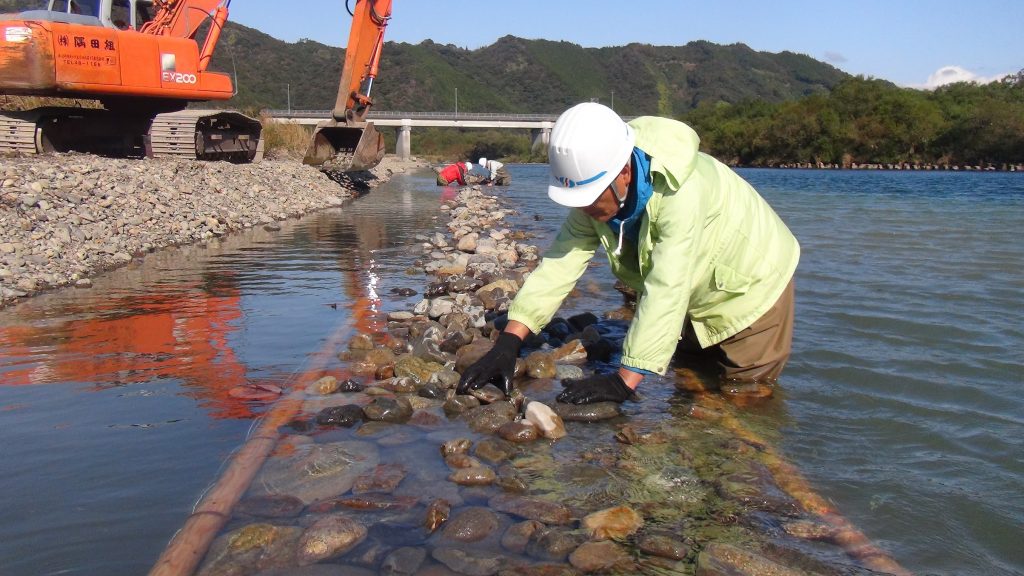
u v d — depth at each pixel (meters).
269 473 2.63
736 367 3.81
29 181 8.64
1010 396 3.57
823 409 3.43
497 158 90.19
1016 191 23.39
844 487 2.64
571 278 3.67
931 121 62.62
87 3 13.18
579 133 2.95
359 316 5.06
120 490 2.48
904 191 23.44
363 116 17.98
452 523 2.30
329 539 2.18
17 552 2.10
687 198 3.14
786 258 3.66
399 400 3.32
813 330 4.74
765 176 41.84
